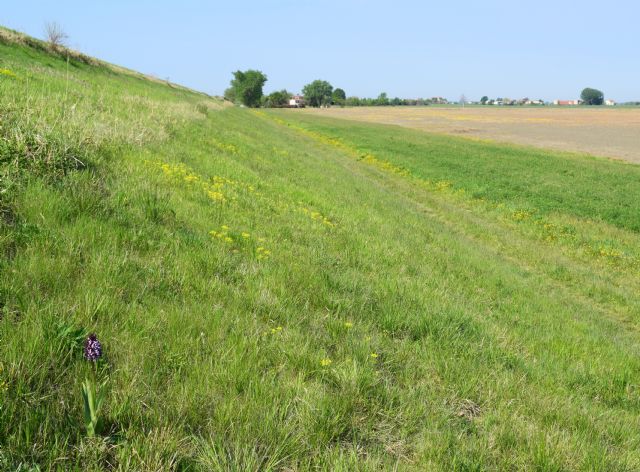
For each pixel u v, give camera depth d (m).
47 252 4.47
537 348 6.55
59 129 8.27
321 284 6.21
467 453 3.42
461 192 23.92
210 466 2.76
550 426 4.20
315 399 3.59
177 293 4.78
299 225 9.52
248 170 13.73
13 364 2.92
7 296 3.65
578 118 134.38
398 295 6.75
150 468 2.64
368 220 12.38
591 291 11.65
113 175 7.91
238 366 3.73
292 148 30.17
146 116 15.89
